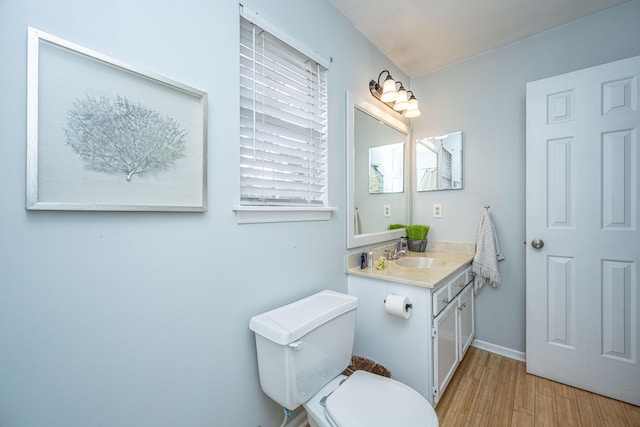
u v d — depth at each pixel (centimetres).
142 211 83
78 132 71
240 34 115
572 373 168
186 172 93
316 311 115
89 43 73
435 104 238
